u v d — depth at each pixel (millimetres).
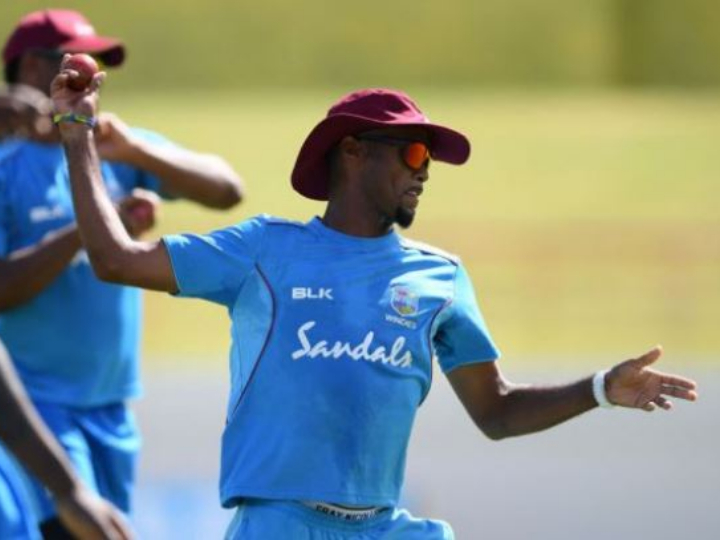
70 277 21281
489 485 35094
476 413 15812
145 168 21500
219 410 36062
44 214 21469
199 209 75438
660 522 35031
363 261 14914
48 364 21469
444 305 15078
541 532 35000
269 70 161625
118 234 14609
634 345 57219
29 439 16266
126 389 22172
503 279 63094
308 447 14469
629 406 15156
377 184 15023
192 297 14812
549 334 59062
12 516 17844
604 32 168500
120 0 164250
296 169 15281
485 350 15445
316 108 125062
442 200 88312
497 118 113812
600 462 35188
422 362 14914
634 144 101188
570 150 99938
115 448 22031
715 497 35188
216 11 166375
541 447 35156
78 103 14898
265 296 14664
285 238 14922
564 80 163000
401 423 14844
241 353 14742
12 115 21328
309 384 14484
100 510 16484
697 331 59125
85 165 14820
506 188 91438
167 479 34156
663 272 62781
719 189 91000
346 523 14633
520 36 168000
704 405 35406
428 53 165625
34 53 21656
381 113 14938
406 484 35000
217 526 32438
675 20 166875
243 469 14570
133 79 155125
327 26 167375
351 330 14633
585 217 84750
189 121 111562
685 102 133500
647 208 87688
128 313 21922
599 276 62844
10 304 20703
